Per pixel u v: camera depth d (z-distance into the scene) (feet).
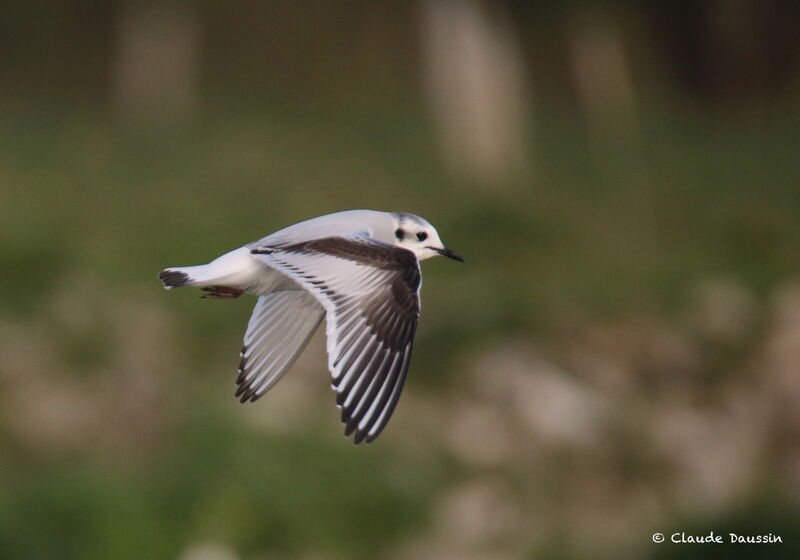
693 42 102.27
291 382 45.70
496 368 48.34
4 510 36.83
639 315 53.67
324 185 67.05
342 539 39.11
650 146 80.23
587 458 44.47
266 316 26.00
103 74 95.20
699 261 59.31
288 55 95.96
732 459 44.50
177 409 44.27
